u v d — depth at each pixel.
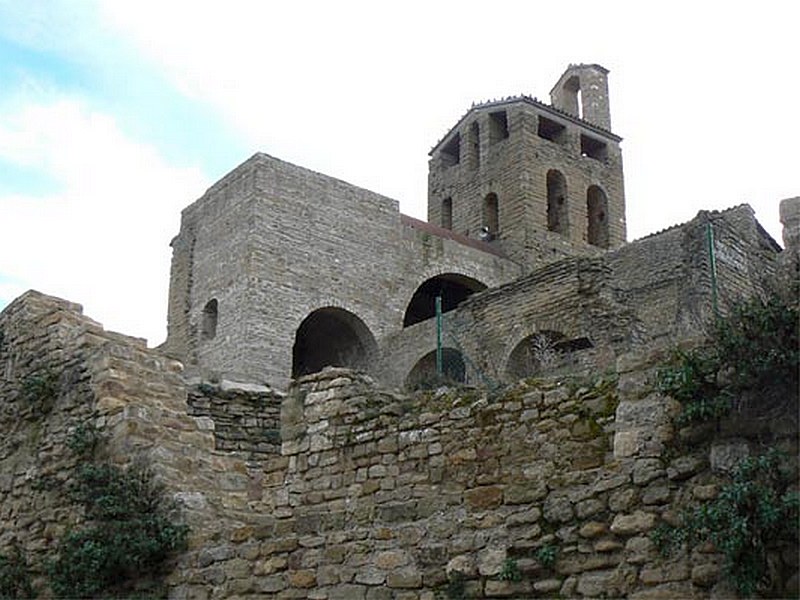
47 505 14.05
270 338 40.34
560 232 53.91
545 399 10.38
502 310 31.88
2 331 16.75
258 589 10.73
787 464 7.47
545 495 9.10
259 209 41.59
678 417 8.25
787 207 18.73
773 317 7.85
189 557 11.68
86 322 15.63
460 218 55.66
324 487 12.41
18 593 13.51
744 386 7.93
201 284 43.81
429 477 11.24
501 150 54.19
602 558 8.30
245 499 13.34
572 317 29.14
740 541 7.17
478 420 10.95
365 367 43.19
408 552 9.54
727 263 25.56
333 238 43.47
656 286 27.38
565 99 61.47
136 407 13.51
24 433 15.20
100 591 12.08
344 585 9.91
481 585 8.90
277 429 17.84
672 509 8.02
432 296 49.53
